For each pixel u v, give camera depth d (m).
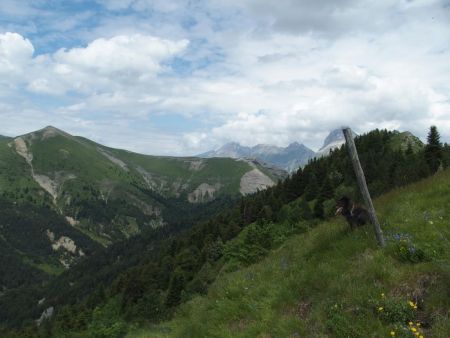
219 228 130.38
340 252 11.33
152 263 143.38
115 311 109.06
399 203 13.87
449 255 8.72
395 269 8.78
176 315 16.06
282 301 10.18
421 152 81.12
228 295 12.91
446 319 6.70
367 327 7.32
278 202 102.62
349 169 92.69
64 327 102.69
